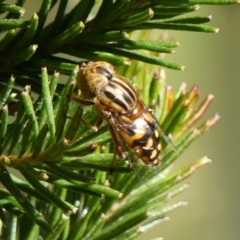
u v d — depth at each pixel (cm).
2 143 12
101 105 13
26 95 12
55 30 13
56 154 12
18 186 12
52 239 13
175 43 13
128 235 13
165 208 13
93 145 12
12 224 13
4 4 13
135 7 13
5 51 13
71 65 13
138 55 13
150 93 14
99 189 12
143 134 14
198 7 13
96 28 13
